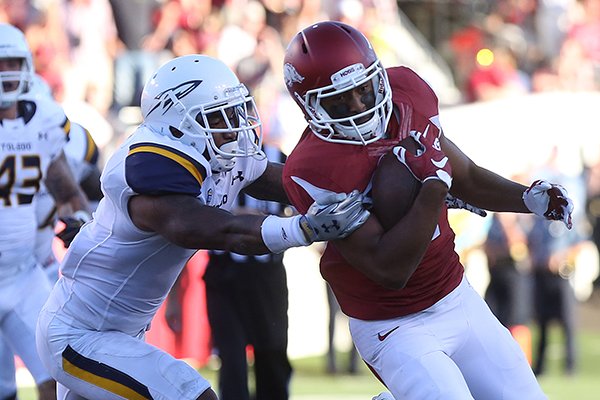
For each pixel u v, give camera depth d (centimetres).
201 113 1313
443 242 1316
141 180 1288
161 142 1311
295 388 2689
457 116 3306
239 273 1919
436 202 1212
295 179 1271
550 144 3241
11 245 1722
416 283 1303
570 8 4497
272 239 1212
